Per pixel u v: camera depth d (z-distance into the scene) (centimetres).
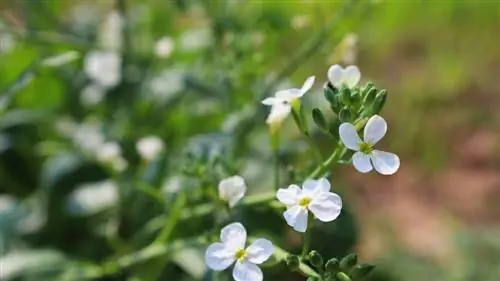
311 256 32
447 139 71
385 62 79
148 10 58
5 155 52
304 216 31
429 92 74
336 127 34
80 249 49
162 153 47
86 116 54
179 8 50
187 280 47
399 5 77
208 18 50
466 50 81
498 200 64
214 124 52
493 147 70
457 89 76
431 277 51
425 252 58
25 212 47
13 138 53
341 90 32
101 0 65
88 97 53
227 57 48
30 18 53
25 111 53
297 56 46
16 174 53
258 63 47
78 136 50
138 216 47
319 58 53
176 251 42
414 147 70
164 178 46
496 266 50
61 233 49
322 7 52
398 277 51
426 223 62
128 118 51
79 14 62
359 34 64
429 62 79
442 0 85
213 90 49
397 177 67
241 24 49
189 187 41
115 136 50
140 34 54
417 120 71
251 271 31
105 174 49
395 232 60
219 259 31
